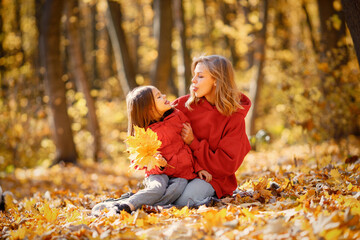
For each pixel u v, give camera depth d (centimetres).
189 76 1306
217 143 372
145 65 2583
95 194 552
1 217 392
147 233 260
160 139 358
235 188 378
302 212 277
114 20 1277
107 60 2269
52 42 1177
